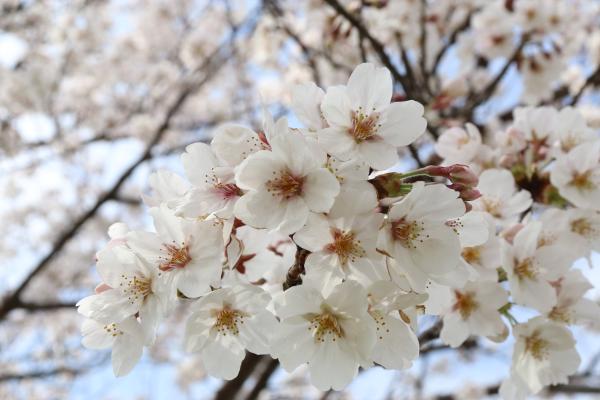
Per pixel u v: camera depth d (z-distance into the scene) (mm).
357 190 309
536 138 444
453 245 321
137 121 1486
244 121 1617
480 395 1238
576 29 897
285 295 312
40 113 1294
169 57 1729
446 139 464
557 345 380
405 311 322
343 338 316
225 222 318
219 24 1611
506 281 406
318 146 321
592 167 420
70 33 1431
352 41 878
